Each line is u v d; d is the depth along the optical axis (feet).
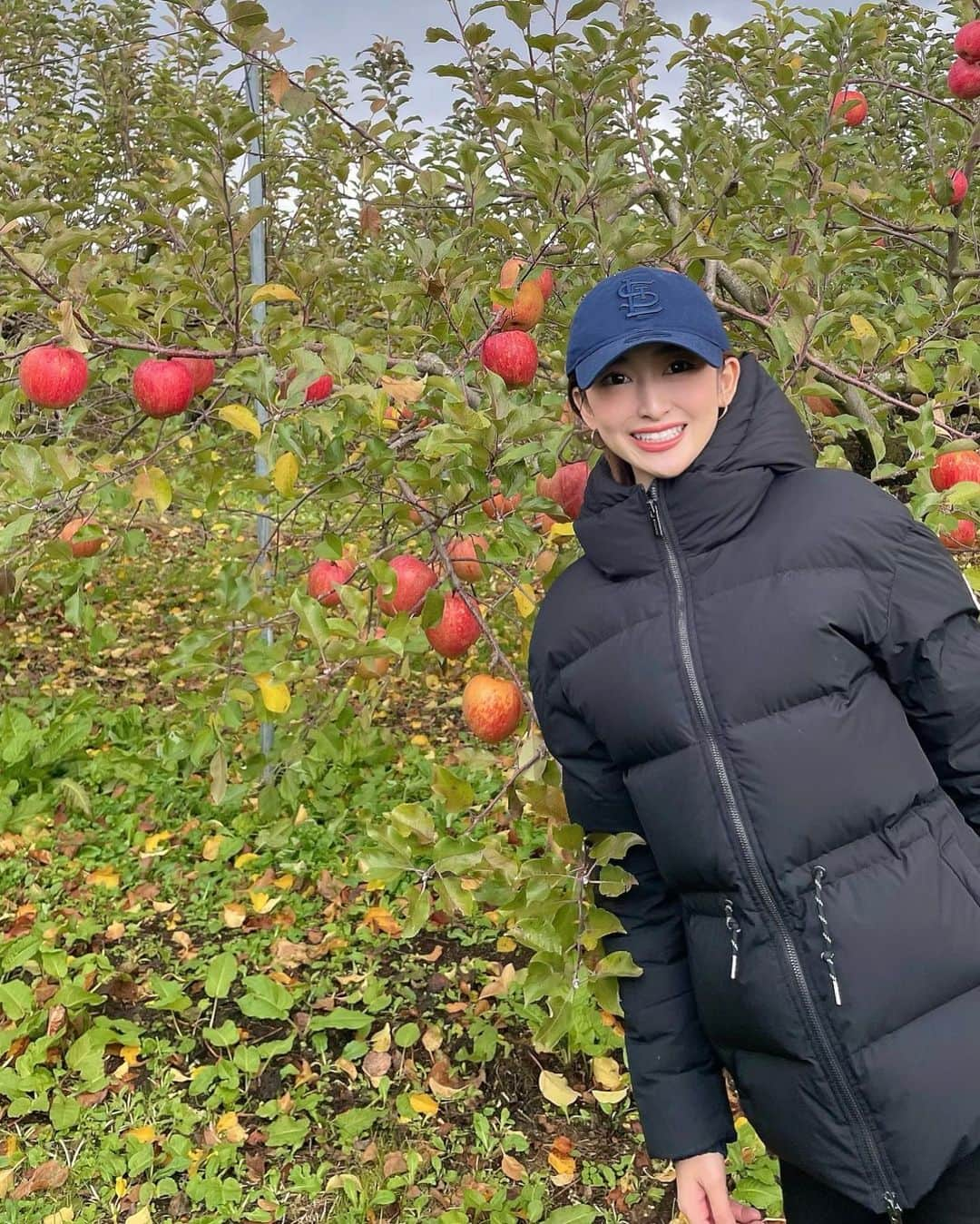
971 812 4.45
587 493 4.86
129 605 21.79
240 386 7.16
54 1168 7.95
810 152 10.71
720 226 10.12
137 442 9.70
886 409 8.10
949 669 4.20
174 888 11.96
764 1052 4.40
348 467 7.14
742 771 4.20
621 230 7.47
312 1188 7.78
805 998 4.16
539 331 9.74
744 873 4.22
